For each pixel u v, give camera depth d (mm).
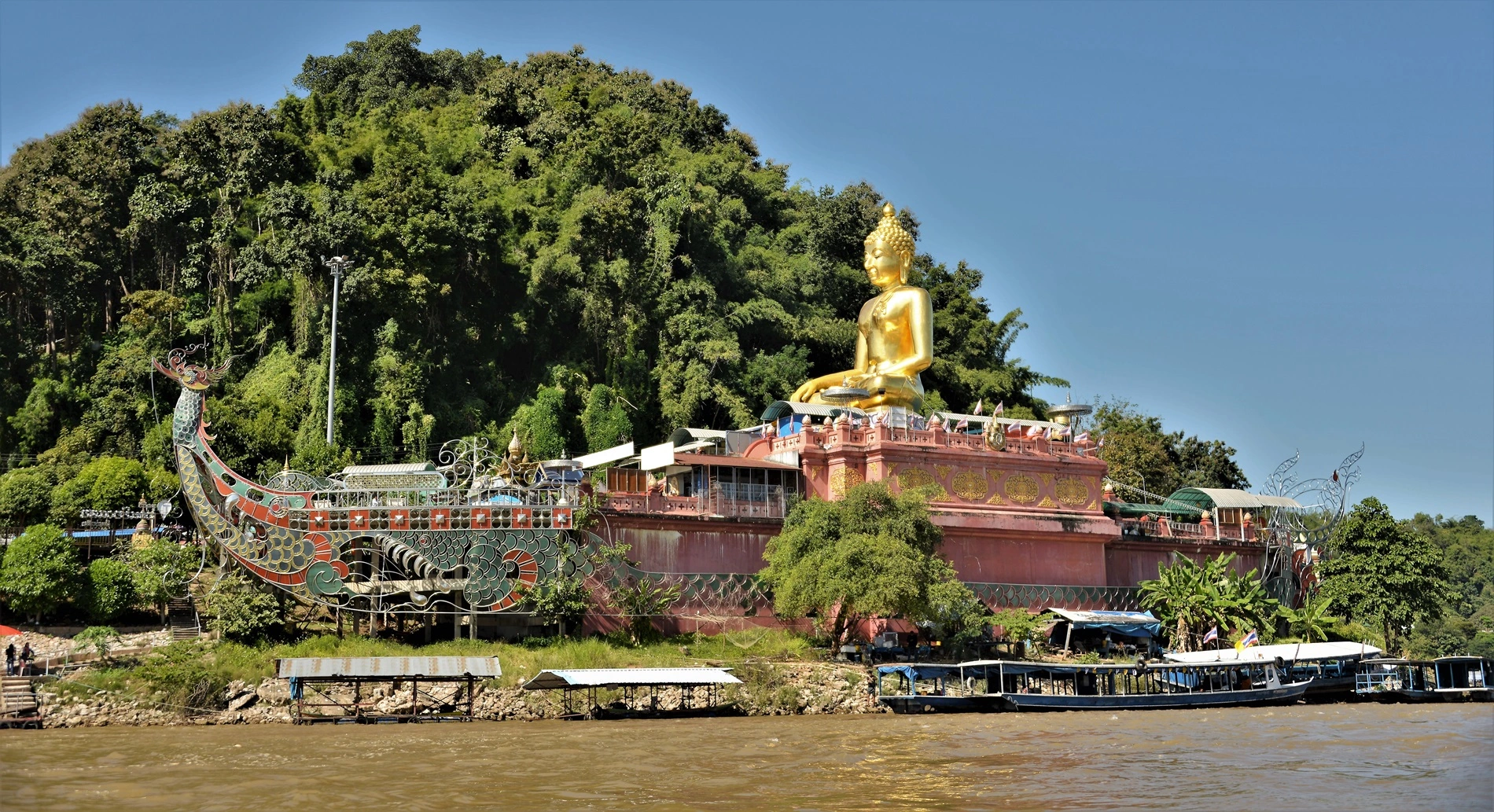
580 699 50719
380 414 72000
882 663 56656
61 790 33312
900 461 63406
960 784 35500
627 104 105750
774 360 85875
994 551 65375
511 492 55500
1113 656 63938
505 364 83938
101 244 87438
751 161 112250
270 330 80750
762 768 37781
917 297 70250
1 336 79875
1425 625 101375
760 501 61625
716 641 57438
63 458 70625
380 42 118562
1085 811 32219
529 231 85188
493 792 33812
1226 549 74312
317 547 53281
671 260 86125
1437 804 32969
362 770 36594
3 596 52719
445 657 48969
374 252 76312
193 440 53344
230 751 39781
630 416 79188
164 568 53656
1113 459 93375
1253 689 58938
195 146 86375
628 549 56781
